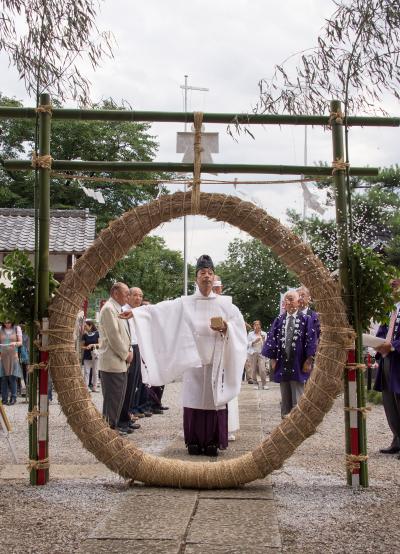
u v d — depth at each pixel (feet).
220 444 21.85
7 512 15.03
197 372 21.97
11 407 38.34
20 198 79.97
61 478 18.54
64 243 50.24
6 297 17.79
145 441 25.68
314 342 26.04
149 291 95.71
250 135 15.75
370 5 13.55
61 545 12.69
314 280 17.60
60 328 17.57
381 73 13.91
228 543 12.64
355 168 18.40
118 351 25.26
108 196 78.69
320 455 22.68
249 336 53.62
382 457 22.49
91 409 17.72
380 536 13.28
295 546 12.69
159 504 15.55
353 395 17.71
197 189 17.92
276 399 43.27
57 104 17.94
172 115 17.81
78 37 13.43
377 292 17.81
